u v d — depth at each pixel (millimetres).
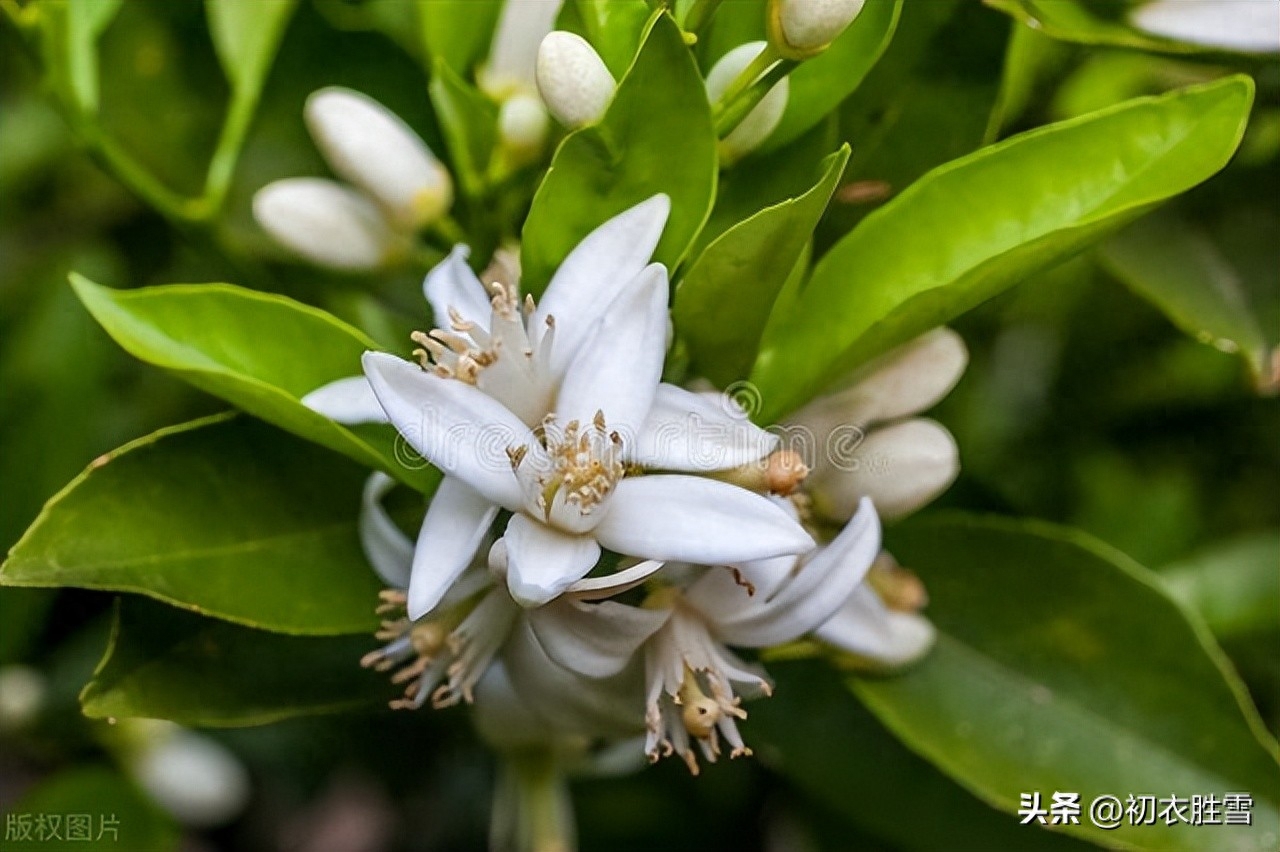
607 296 230
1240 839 249
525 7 251
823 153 247
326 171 288
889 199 259
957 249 240
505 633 235
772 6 232
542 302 231
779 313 243
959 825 276
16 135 341
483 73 257
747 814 326
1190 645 256
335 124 256
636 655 232
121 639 243
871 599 249
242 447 248
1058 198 238
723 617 232
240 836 362
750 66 236
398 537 240
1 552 306
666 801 327
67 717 325
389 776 338
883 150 259
